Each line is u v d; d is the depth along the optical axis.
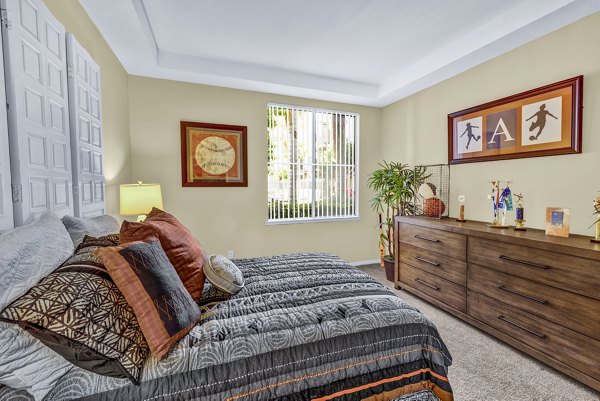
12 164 1.25
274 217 3.89
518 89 2.50
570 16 2.03
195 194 3.44
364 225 4.37
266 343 1.07
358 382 1.12
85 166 1.96
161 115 3.26
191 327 1.12
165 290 1.07
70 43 1.74
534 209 2.40
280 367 1.03
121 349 0.89
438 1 2.15
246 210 3.68
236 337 1.08
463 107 3.04
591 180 2.03
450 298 2.53
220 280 1.47
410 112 3.79
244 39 2.73
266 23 2.46
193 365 0.96
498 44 2.45
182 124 3.33
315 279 1.69
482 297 2.22
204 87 3.42
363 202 4.35
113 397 0.85
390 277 3.54
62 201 1.65
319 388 1.06
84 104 1.95
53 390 0.83
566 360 1.69
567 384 1.66
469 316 2.34
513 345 1.99
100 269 1.04
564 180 2.19
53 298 0.83
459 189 3.10
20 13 1.29
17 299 0.79
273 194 3.87
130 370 0.87
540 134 2.31
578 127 2.07
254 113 3.67
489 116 2.73
